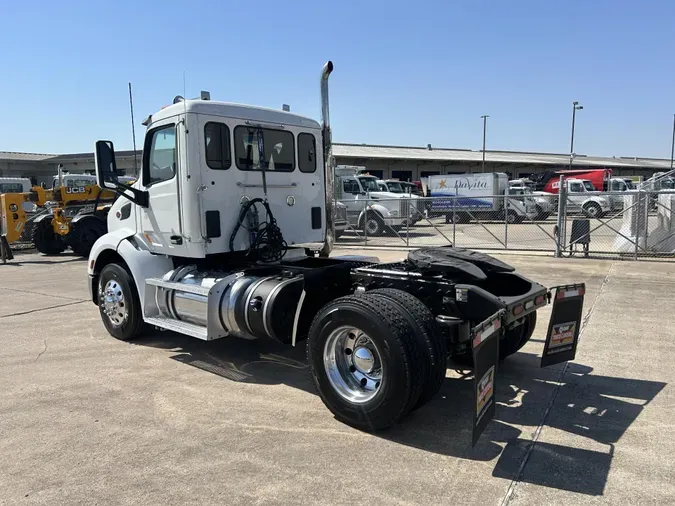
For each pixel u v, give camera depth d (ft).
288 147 20.27
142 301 19.66
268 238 19.25
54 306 28.55
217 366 18.22
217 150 18.12
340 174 78.02
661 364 17.60
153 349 20.21
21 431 13.42
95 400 15.33
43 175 162.71
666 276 33.17
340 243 58.70
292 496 10.36
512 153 250.78
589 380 16.34
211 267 19.33
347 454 11.97
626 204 43.75
